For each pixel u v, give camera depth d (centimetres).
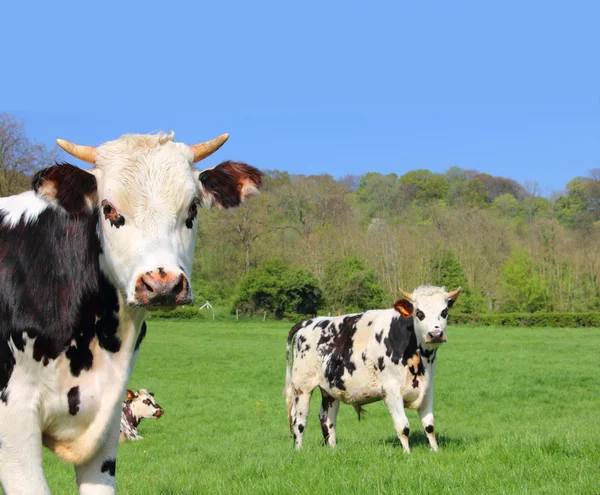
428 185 14962
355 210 10975
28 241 491
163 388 2688
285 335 5516
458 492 663
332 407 1230
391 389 1086
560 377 2677
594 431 1066
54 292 477
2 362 464
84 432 485
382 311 1162
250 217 8006
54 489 958
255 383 2839
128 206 462
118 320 489
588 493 618
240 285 7256
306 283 7088
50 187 462
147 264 444
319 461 909
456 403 2080
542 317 6312
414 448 1079
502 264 7781
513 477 715
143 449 1441
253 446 1341
